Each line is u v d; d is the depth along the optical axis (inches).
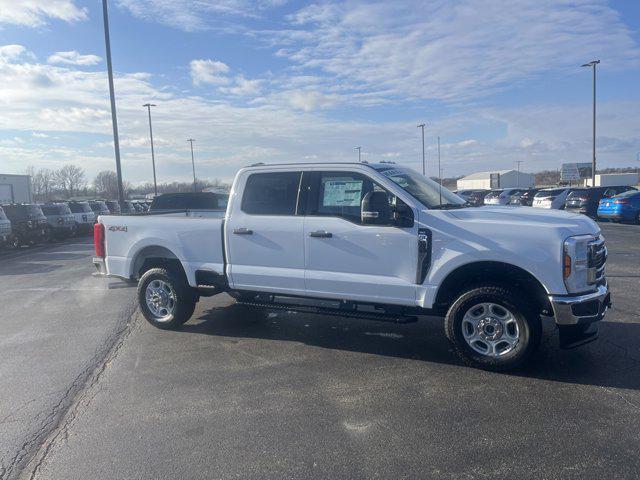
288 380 199.5
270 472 136.1
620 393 177.9
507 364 196.2
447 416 164.6
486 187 2906.0
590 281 191.3
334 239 223.8
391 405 174.1
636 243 585.0
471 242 198.5
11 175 1648.6
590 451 141.1
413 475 132.7
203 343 250.5
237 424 163.8
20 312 335.9
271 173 242.7
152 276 273.6
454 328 203.8
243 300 252.7
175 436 157.4
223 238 251.9
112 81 740.0
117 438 157.4
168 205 587.5
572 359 211.2
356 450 145.6
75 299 373.1
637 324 256.7
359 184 225.0
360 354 227.8
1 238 722.2
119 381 204.7
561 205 1053.2
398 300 214.8
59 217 934.4
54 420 171.9
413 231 208.7
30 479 136.8
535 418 161.2
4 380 210.1
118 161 759.7
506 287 196.7
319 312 232.5
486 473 132.5
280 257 237.6
